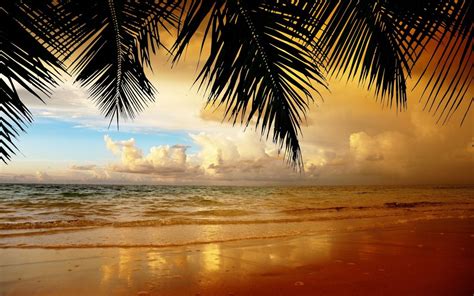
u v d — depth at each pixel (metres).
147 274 4.21
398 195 32.44
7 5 1.51
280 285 3.75
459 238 6.82
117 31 2.65
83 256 5.21
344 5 1.52
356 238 6.87
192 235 7.63
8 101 1.62
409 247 5.84
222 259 5.00
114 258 5.07
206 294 3.50
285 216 12.84
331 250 5.62
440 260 4.84
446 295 3.36
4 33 1.54
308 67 1.79
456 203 19.62
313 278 3.99
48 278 4.03
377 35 1.60
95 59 2.96
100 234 7.74
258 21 1.64
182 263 4.75
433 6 1.10
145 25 2.65
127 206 18.03
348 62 1.67
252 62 1.79
